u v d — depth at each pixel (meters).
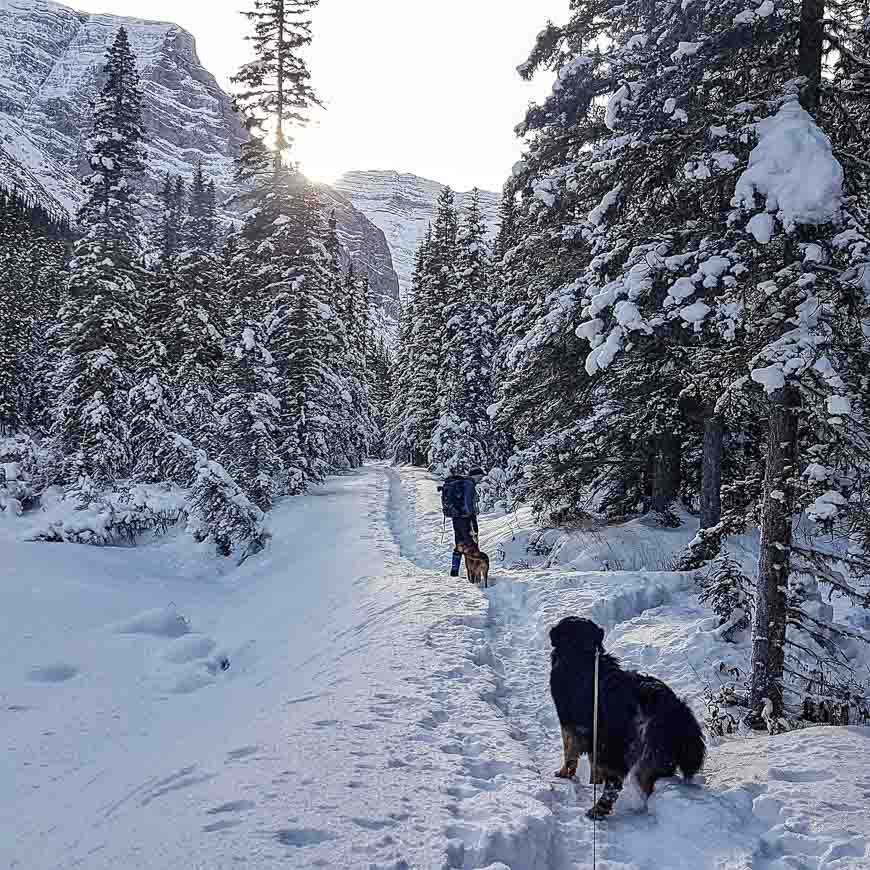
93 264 25.42
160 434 24.95
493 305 31.02
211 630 13.20
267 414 25.83
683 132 7.91
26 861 4.26
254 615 13.62
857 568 7.15
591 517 15.93
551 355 13.23
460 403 31.41
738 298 6.89
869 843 4.07
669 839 4.38
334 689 6.96
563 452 14.28
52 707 8.72
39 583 14.75
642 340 8.77
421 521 21.75
